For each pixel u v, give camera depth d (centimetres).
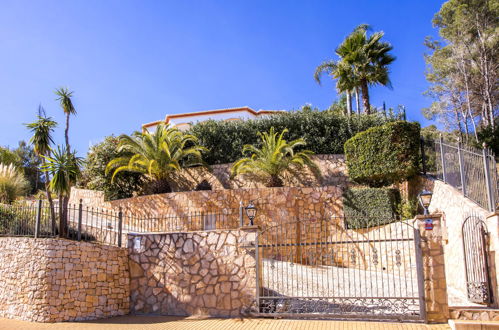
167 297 1047
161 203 1727
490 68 2720
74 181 1284
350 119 2072
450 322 756
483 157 952
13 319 979
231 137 2153
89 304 1008
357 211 1499
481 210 919
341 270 1336
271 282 1121
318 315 869
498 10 2677
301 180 1938
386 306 896
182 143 1986
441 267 802
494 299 815
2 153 2738
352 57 2367
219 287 991
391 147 1591
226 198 1631
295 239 1531
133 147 1920
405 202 1518
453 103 2988
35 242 1008
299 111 2180
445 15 2962
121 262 1102
